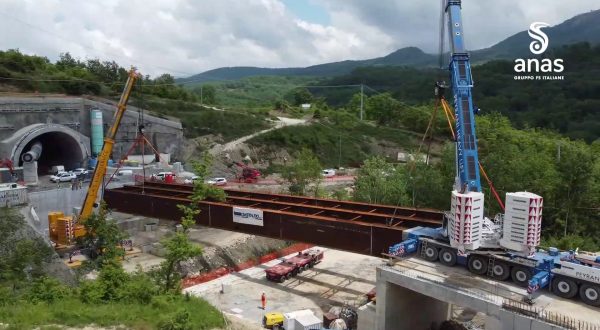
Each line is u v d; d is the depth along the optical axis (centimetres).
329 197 7000
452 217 3000
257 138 10062
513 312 2498
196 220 4909
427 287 2888
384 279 3123
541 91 15088
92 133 8069
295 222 4228
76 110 8150
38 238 3800
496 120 10462
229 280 4666
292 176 7406
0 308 2195
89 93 10025
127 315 2222
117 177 6775
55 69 10700
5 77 9056
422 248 3347
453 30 3198
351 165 10694
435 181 6253
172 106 10712
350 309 3744
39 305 2306
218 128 10256
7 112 7100
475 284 2845
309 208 4584
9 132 7119
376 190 6450
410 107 14112
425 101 16625
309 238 4156
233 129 10438
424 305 3475
